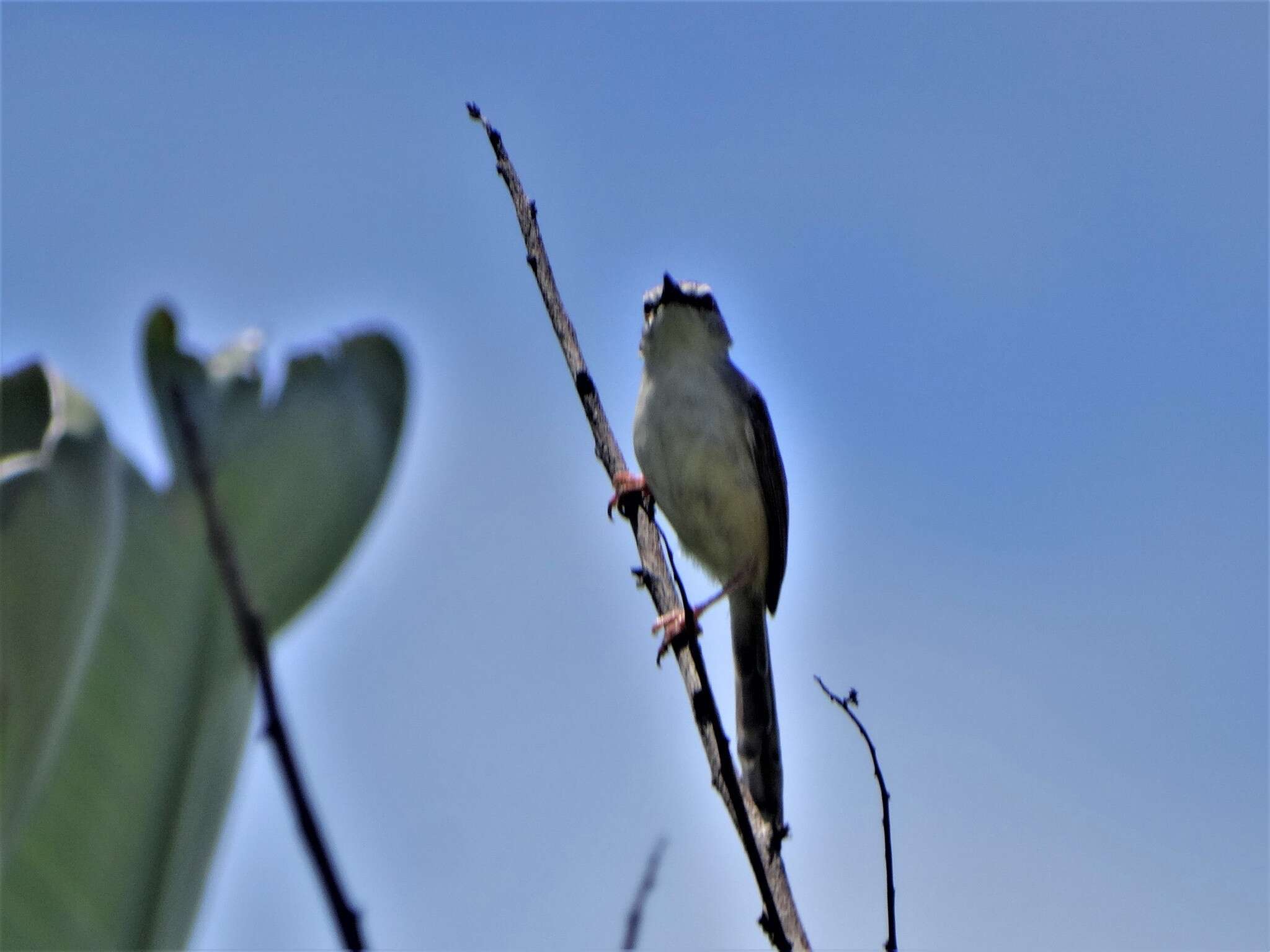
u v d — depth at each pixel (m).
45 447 0.86
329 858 0.79
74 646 0.87
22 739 0.88
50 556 0.86
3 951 0.86
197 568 0.89
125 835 0.89
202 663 0.89
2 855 0.87
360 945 0.78
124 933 0.88
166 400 0.87
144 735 0.89
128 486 0.89
